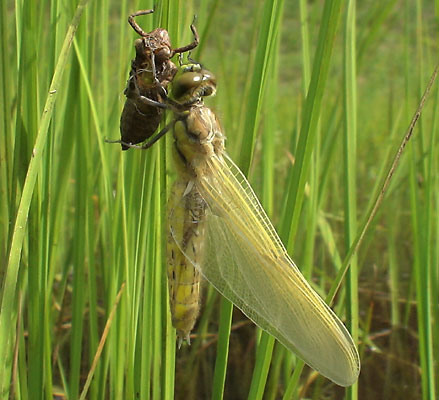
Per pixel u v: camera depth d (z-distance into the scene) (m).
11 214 0.15
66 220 0.23
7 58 0.16
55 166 0.18
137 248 0.15
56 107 0.18
